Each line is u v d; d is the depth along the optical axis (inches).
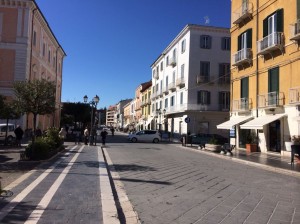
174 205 298.7
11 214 234.8
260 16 1005.2
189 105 1827.0
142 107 3334.2
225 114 1841.8
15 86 719.7
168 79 2255.2
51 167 495.8
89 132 1352.1
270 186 412.5
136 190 364.8
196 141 1488.7
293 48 835.4
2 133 1141.1
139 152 929.5
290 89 839.7
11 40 1409.9
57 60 2263.8
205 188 384.2
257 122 931.3
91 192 316.2
